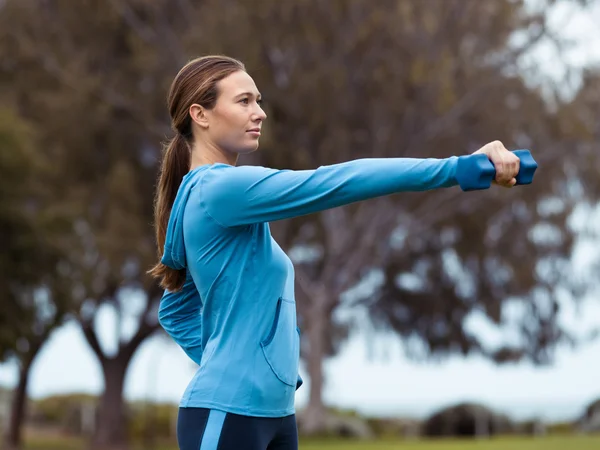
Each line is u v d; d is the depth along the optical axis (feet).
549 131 84.33
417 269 103.86
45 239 72.23
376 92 80.12
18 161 70.49
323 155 80.48
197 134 9.35
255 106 9.27
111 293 97.50
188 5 85.15
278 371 8.61
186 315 9.71
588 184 91.20
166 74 81.20
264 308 8.67
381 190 8.04
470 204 92.27
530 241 97.76
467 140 85.20
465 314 105.81
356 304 106.93
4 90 87.04
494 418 97.55
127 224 80.28
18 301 71.72
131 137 88.84
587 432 96.94
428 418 99.60
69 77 83.41
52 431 120.67
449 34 81.82
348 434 96.48
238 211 8.50
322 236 92.53
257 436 8.49
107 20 83.05
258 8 76.95
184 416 8.71
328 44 79.77
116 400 103.19
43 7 87.86
